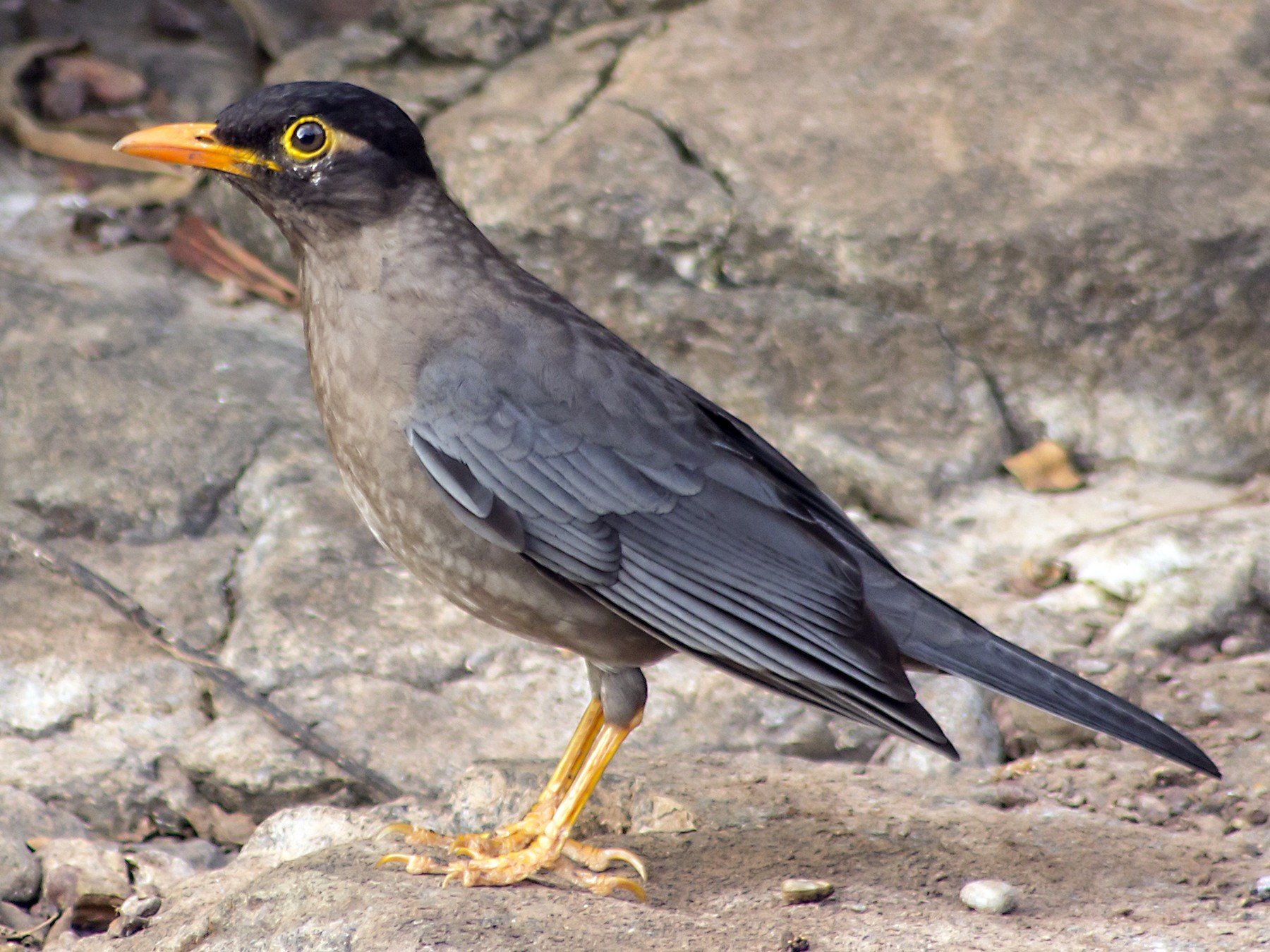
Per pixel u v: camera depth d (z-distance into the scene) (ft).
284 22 56.85
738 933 22.76
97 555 36.78
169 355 42.98
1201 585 35.73
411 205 25.29
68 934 26.21
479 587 25.55
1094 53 46.70
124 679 33.06
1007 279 41.91
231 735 31.48
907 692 24.16
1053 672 24.70
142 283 47.29
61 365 41.60
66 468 38.42
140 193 51.31
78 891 27.43
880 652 24.44
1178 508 39.50
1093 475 41.47
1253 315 40.88
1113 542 37.22
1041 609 36.09
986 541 38.91
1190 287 40.93
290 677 33.32
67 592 35.32
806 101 46.73
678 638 24.98
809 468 41.06
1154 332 41.34
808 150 45.11
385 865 25.20
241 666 33.42
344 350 25.03
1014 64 46.73
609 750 25.63
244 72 56.75
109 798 30.73
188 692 33.04
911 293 42.60
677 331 43.42
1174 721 32.53
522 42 52.21
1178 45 46.65
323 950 22.45
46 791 30.58
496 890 24.22
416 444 24.62
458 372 24.73
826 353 42.45
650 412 25.39
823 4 50.06
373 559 36.65
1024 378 42.34
